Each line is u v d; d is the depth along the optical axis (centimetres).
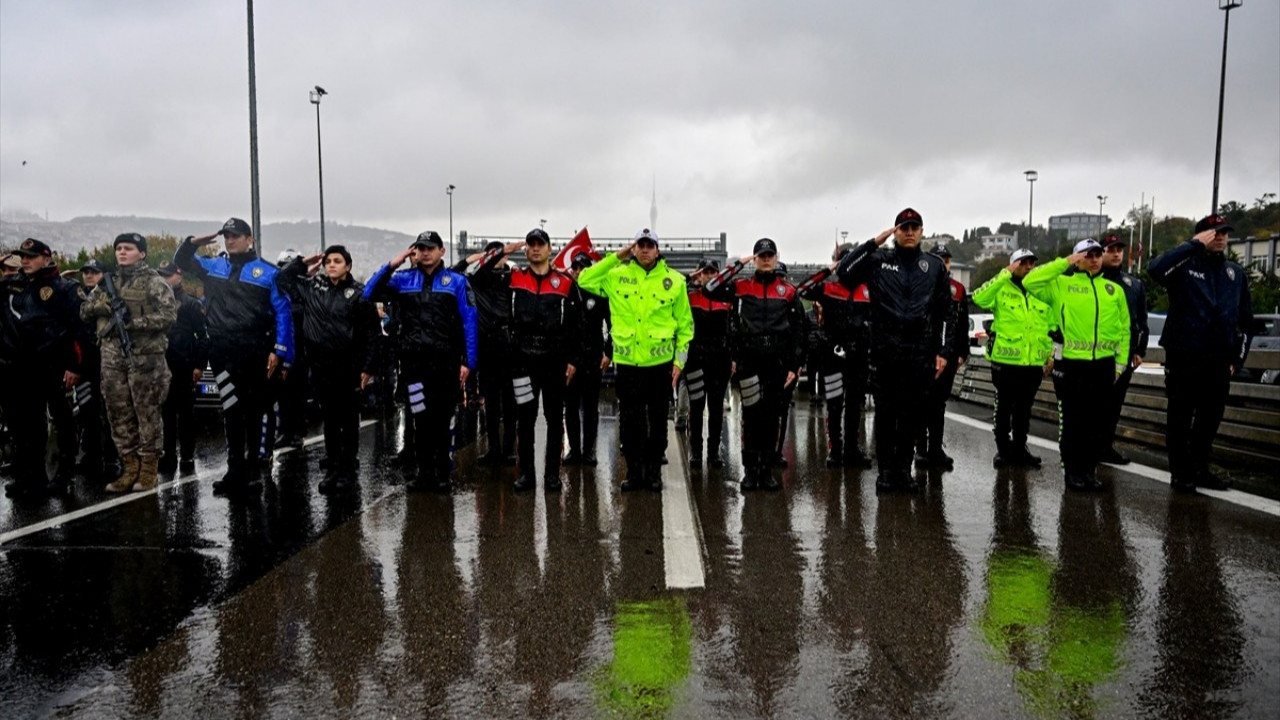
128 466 604
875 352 583
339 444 611
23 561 429
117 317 589
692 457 700
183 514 528
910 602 363
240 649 319
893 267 577
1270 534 461
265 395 652
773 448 604
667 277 586
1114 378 591
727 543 457
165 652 317
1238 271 559
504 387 686
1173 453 579
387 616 351
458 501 564
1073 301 579
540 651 315
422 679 293
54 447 826
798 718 264
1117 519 498
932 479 633
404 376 595
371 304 603
